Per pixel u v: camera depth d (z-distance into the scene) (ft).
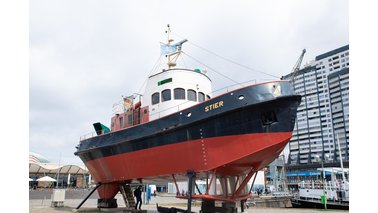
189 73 49.85
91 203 85.35
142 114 51.57
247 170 42.73
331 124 371.76
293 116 36.68
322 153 368.89
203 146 39.65
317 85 393.70
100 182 59.11
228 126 38.06
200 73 51.62
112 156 52.54
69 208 66.90
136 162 47.96
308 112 395.34
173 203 94.73
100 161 55.88
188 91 48.57
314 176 246.06
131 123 55.01
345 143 349.20
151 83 51.65
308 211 66.90
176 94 47.93
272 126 36.83
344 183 91.61
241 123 37.47
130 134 48.65
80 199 106.83
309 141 385.50
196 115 40.37
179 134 41.81
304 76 407.64
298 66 106.83
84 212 57.36
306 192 102.68
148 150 45.68
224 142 38.40
